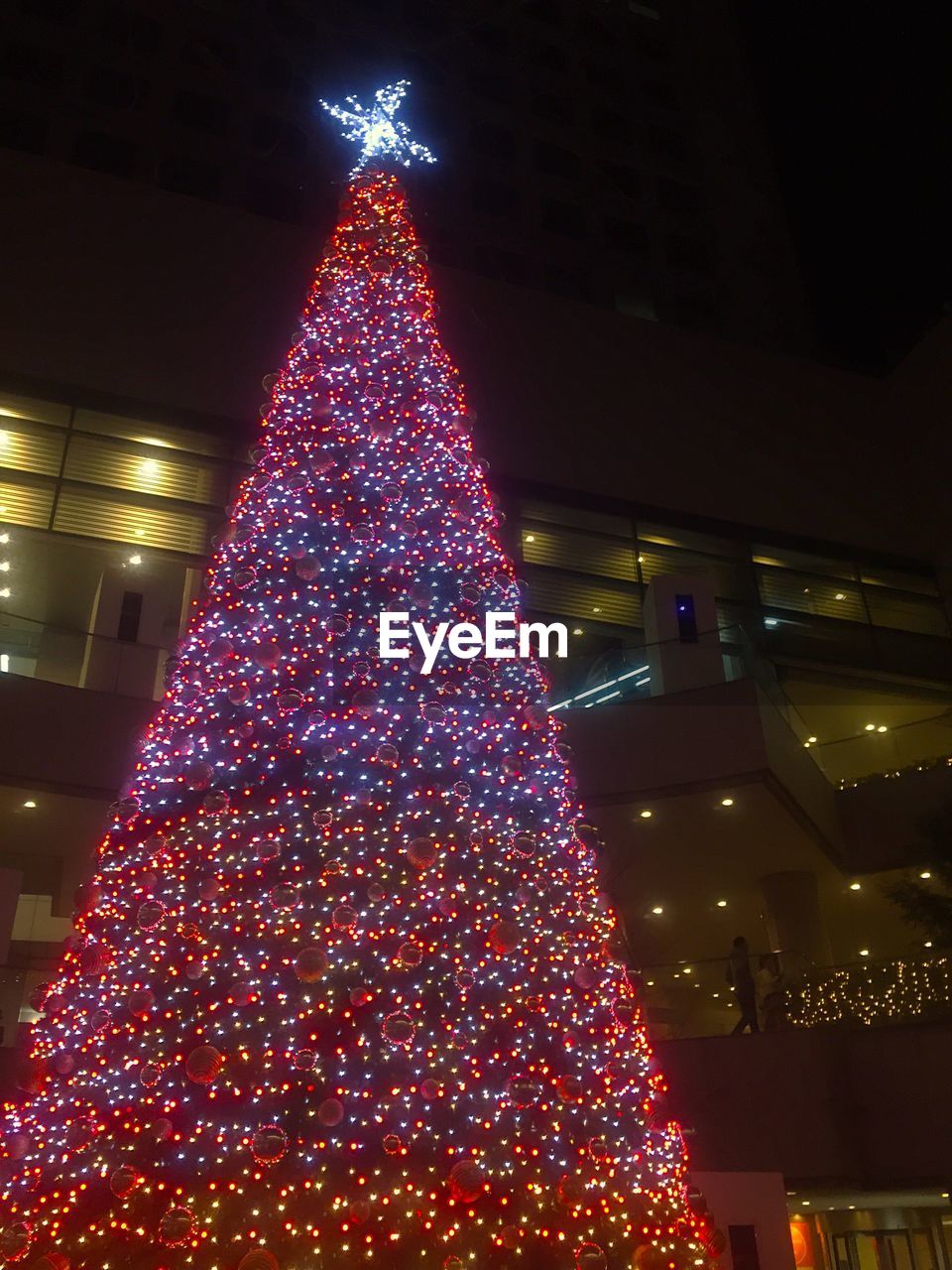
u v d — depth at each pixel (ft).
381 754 19.16
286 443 24.84
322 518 23.17
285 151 88.53
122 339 53.11
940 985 37.88
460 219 93.35
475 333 63.00
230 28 92.53
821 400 70.85
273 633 21.31
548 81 108.27
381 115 33.94
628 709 46.80
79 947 18.45
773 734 45.57
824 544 63.72
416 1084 17.07
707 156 110.83
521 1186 17.06
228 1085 16.62
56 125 81.51
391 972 17.92
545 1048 18.49
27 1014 31.24
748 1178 29.14
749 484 64.08
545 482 59.16
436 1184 16.58
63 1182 16.02
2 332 50.80
